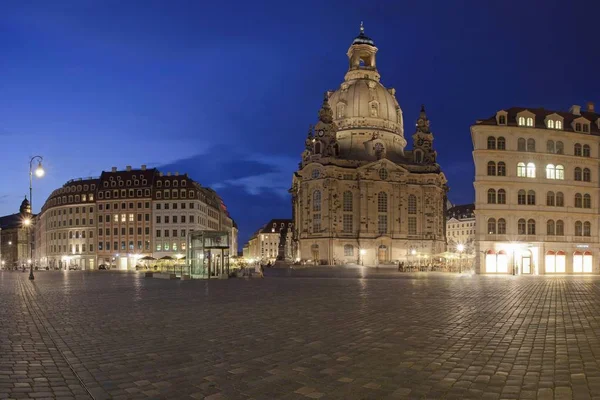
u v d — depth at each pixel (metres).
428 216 144.88
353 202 140.25
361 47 161.88
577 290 39.38
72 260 172.75
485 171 83.56
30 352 14.73
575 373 11.77
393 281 58.84
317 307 26.58
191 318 22.16
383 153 143.50
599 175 87.50
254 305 28.02
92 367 12.80
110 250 169.75
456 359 13.33
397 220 141.62
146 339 16.73
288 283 55.97
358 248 136.75
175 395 10.39
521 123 85.62
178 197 167.75
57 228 179.25
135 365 12.98
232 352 14.45
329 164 138.00
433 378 11.44
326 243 135.62
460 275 78.81
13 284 57.34
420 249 142.12
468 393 10.30
